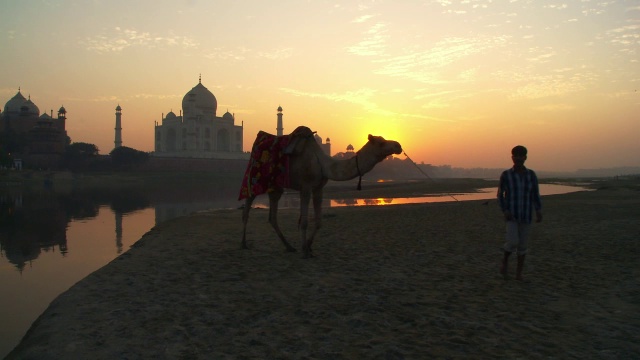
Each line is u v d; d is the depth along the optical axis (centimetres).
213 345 400
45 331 444
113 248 1245
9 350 495
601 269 705
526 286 603
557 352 385
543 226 1221
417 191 4394
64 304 527
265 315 482
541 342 407
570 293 569
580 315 484
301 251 866
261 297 550
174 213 2419
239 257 805
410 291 576
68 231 1628
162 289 589
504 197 627
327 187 5612
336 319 467
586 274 672
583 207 1852
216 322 459
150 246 944
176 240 1034
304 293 566
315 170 772
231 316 479
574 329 442
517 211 615
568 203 2106
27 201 3600
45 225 1834
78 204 3212
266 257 804
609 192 3222
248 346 397
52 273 926
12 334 554
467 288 591
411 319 466
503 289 587
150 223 1916
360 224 1325
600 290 583
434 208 1919
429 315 480
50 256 1121
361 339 413
